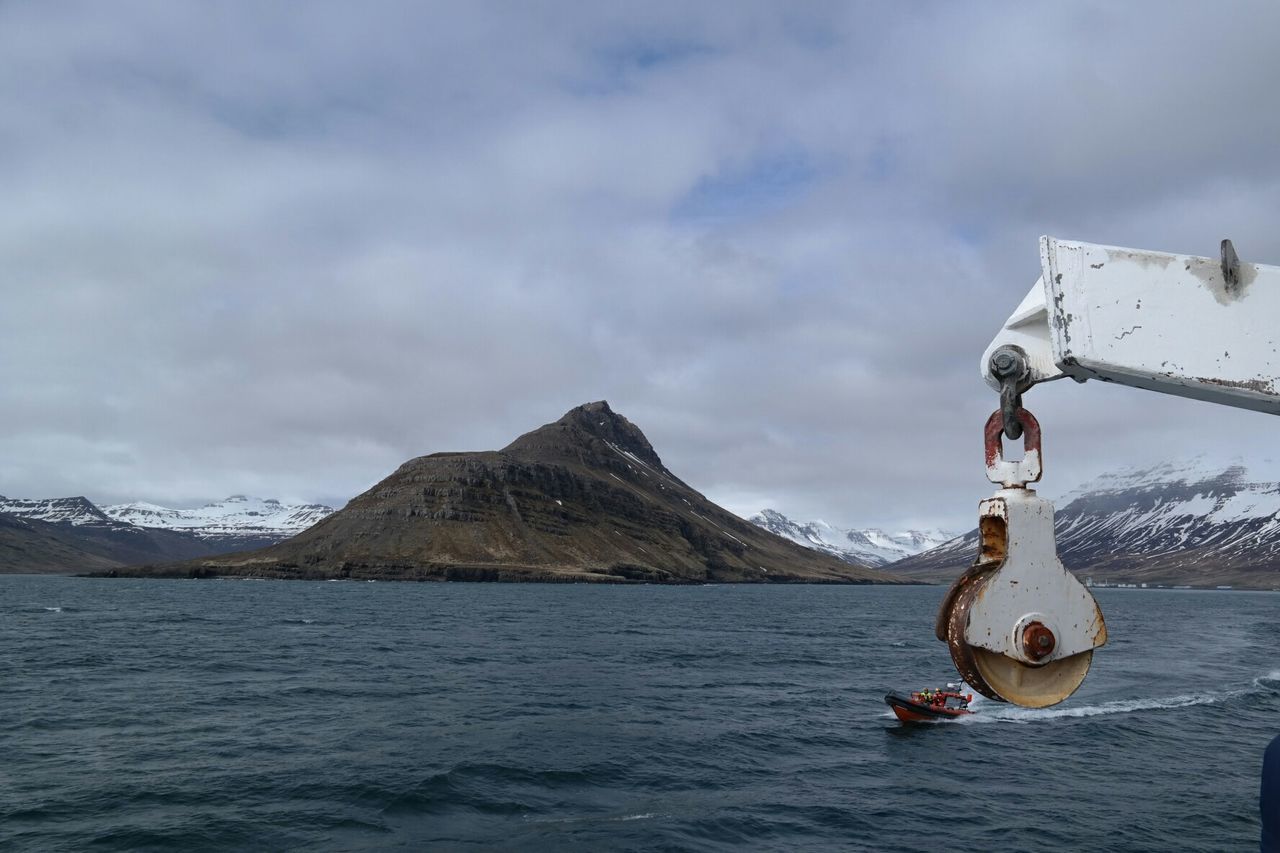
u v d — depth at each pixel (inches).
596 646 2915.8
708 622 4520.2
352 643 2837.1
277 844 836.6
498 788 1037.2
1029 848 900.6
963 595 163.6
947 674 2281.0
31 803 930.7
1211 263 149.6
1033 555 159.9
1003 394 166.7
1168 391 157.9
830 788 1100.5
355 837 861.2
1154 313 150.6
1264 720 1644.9
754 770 1176.8
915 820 981.8
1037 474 162.7
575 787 1059.3
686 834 906.7
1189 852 898.1
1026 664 159.0
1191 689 2050.9
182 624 3619.6
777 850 877.2
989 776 1177.4
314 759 1147.9
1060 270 156.5
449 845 850.8
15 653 2340.1
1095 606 159.0
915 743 1371.8
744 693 1855.3
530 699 1696.6
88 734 1279.5
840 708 1684.3
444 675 2043.6
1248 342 145.8
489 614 4751.5
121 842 825.5
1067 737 1433.3
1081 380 164.9
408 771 1090.1
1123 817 1008.2
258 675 1967.3
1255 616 6333.7
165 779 1033.5
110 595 6825.8
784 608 6628.9
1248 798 1090.1
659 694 1808.6
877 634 3831.2
